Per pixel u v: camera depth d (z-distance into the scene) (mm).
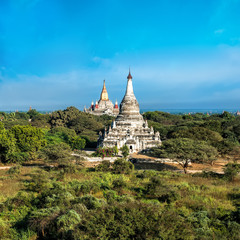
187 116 170875
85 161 70438
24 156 65062
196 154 58438
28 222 24766
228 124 111562
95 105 198625
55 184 37844
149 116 167250
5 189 39250
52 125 132750
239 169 50781
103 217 19953
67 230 20609
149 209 21094
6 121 123062
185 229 19469
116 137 87562
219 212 28047
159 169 64062
